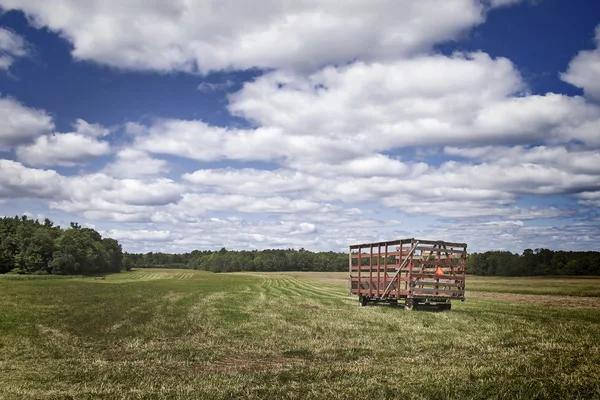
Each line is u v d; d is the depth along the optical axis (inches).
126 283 2938.0
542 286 2295.8
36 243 4581.7
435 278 946.1
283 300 1315.2
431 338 589.9
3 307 1081.4
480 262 4635.8
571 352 490.9
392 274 1001.5
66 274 4709.6
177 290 1961.1
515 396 326.0
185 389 358.0
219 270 7165.4
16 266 4441.4
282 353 514.6
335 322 765.3
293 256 7175.2
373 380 379.2
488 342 555.8
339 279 3649.1
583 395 326.3
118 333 676.1
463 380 373.4
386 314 874.1
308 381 382.6
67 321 819.4
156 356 501.7
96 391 356.5
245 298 1417.3
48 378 401.4
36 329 715.4
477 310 943.0
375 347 538.9
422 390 343.6
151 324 776.3
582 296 1528.1
